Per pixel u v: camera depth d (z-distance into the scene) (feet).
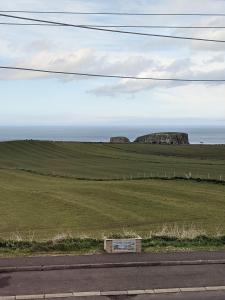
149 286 37.42
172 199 125.59
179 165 261.85
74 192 137.39
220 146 451.12
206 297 35.40
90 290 36.42
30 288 36.65
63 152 349.82
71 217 103.55
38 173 199.31
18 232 85.71
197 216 104.27
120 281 38.47
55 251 47.21
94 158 317.22
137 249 46.68
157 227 90.53
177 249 48.16
